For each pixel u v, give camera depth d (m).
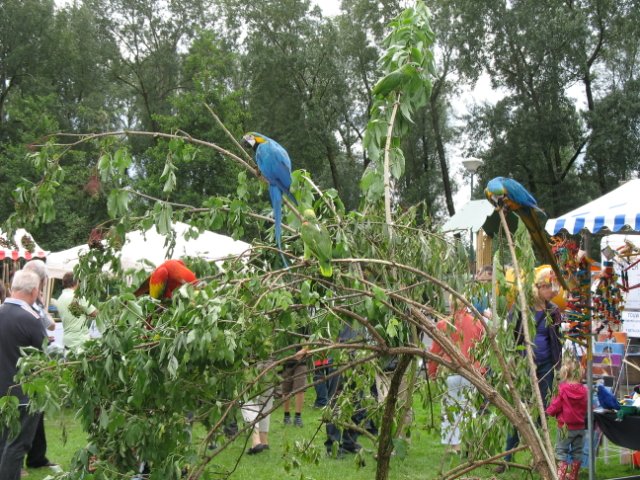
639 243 8.23
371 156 3.38
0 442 4.83
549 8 26.59
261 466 5.88
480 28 26.70
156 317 2.79
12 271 11.31
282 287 2.68
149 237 8.13
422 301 3.29
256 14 28.77
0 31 29.69
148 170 17.77
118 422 2.51
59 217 16.33
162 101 31.83
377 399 4.12
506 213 3.20
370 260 2.70
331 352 3.19
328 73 29.11
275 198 3.15
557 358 5.79
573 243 5.14
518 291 3.04
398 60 3.39
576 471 5.42
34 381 2.43
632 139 26.09
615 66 29.91
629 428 5.17
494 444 3.41
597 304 5.37
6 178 25.23
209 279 3.12
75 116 30.78
